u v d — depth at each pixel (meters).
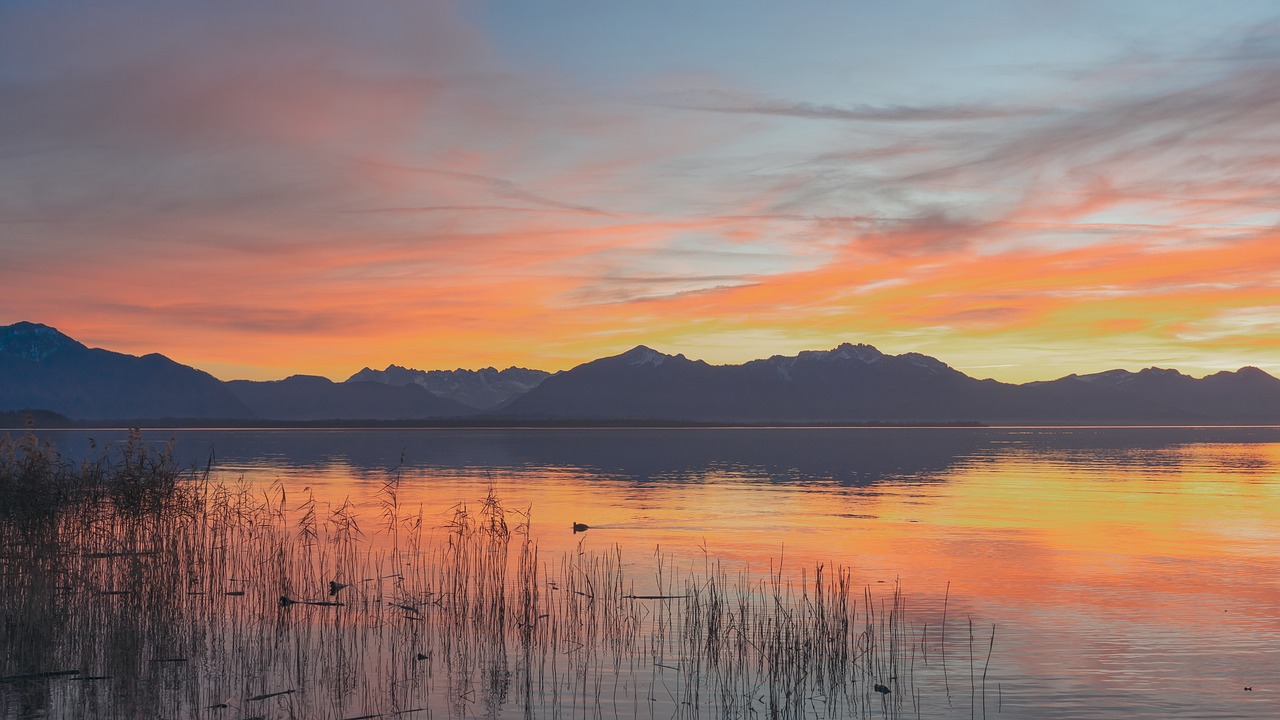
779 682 16.67
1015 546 33.47
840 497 54.78
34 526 19.59
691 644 18.92
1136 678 16.98
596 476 75.00
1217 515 45.22
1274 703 15.62
